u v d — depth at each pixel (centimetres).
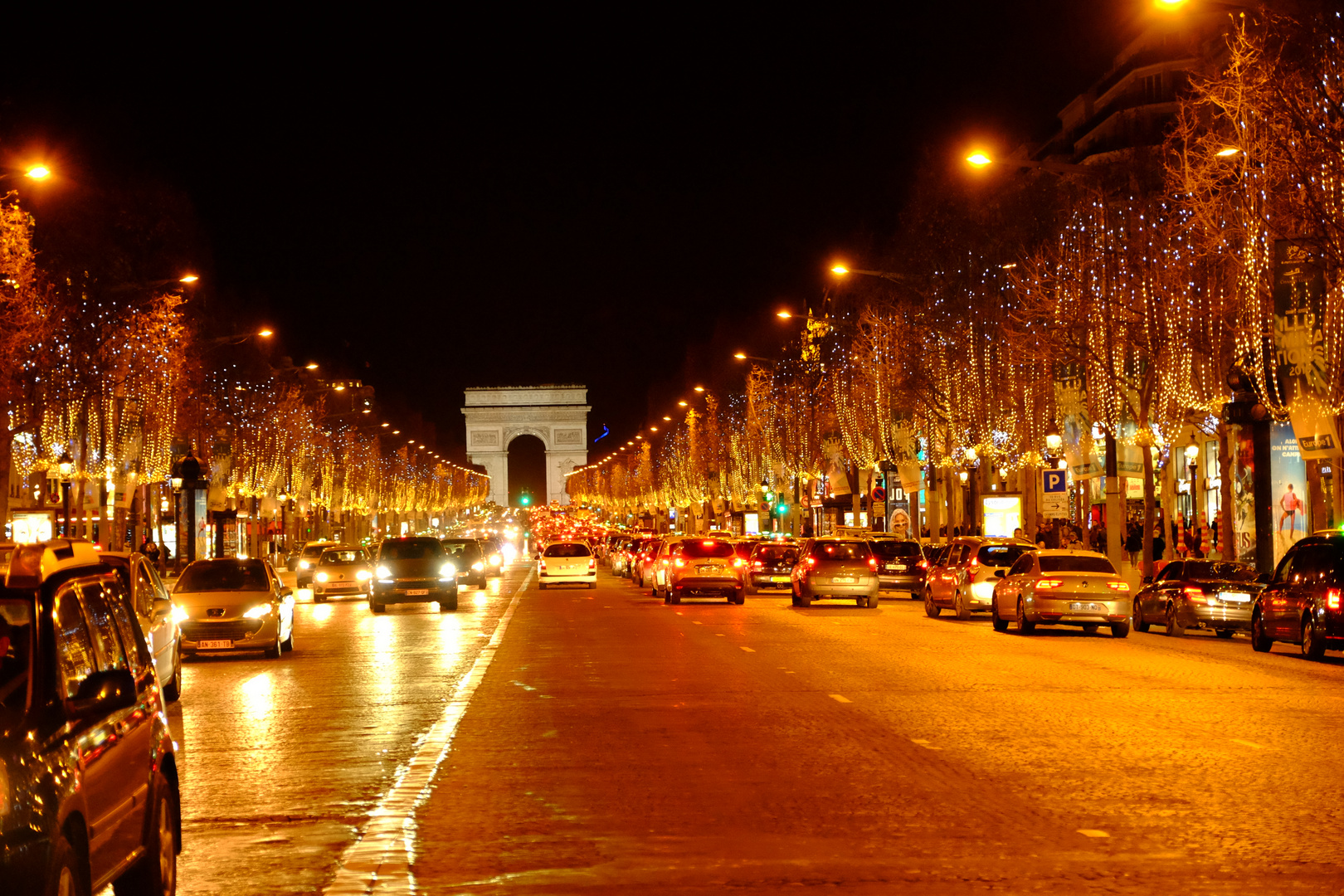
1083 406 4266
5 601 698
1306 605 2456
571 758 1333
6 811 589
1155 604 3209
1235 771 1225
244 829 1055
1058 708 1667
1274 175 2836
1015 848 934
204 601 2564
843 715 1608
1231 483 3812
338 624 3659
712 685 1942
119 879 784
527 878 876
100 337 4744
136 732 776
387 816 1073
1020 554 3484
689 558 4306
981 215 5069
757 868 890
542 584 5703
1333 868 875
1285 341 2817
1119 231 3800
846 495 7531
